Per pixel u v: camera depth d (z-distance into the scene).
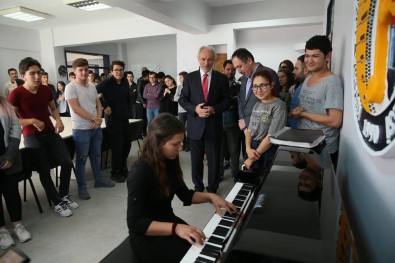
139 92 5.80
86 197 2.75
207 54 2.46
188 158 4.14
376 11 0.79
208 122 2.58
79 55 9.20
